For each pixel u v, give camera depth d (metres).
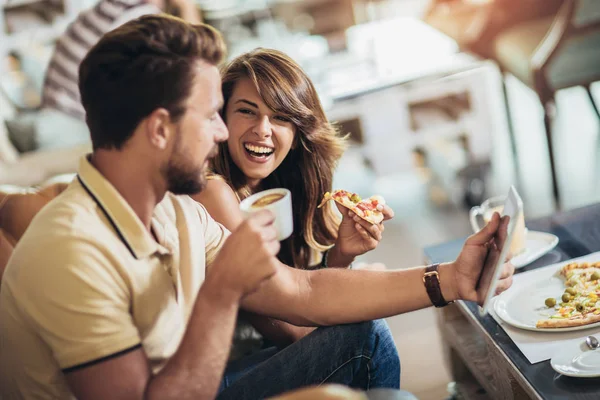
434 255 1.90
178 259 1.38
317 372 1.47
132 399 1.17
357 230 1.77
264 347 1.91
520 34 3.56
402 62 3.83
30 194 1.59
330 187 1.96
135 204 1.27
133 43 1.17
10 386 1.27
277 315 1.54
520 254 1.73
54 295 1.16
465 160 3.62
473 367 1.76
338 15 5.20
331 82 3.79
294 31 5.19
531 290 1.57
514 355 1.39
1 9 4.55
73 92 3.92
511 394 1.42
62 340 1.17
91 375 1.17
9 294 1.20
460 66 3.63
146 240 1.26
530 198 3.43
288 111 1.79
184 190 1.27
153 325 1.28
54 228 1.19
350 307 1.51
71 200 1.23
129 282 1.24
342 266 1.82
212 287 1.20
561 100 4.42
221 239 1.57
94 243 1.20
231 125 1.81
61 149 3.75
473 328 1.92
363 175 4.17
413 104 3.94
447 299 1.49
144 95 1.17
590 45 3.24
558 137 3.98
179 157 1.23
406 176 4.01
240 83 1.79
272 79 1.77
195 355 1.18
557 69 3.27
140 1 3.86
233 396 1.43
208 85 1.23
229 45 4.29
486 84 3.61
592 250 1.70
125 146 1.21
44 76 4.30
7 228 1.56
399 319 2.68
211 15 4.36
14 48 4.55
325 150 1.90
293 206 1.99
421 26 4.34
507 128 4.00
